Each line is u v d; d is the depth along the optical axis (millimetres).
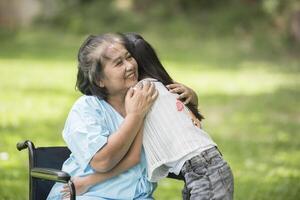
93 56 5426
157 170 5367
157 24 36781
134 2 38938
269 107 17594
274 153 12500
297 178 10539
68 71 25562
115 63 5398
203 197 5105
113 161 5211
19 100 18469
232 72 25000
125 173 5465
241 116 16391
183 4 37594
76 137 5293
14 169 10734
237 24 34281
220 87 21469
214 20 35125
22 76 23875
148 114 5383
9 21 40094
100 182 5414
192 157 5219
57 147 5703
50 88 21047
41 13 39719
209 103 18422
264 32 32406
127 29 36844
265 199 9289
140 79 5633
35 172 5273
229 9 35531
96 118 5387
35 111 16781
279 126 15188
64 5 39625
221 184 5195
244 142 13469
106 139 5199
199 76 24000
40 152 5617
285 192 9633
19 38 36750
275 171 11055
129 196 5441
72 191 4961
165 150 5309
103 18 37906
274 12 32875
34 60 29141
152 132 5355
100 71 5418
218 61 28156
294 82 22266
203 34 34625
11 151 11906
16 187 9664
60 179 5000
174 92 5559
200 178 5168
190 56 29750
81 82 5605
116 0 39625
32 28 38938
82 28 37438
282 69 25562
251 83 22219
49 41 35719
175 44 33312
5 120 15352
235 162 11758
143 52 5605
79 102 5492
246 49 30859
